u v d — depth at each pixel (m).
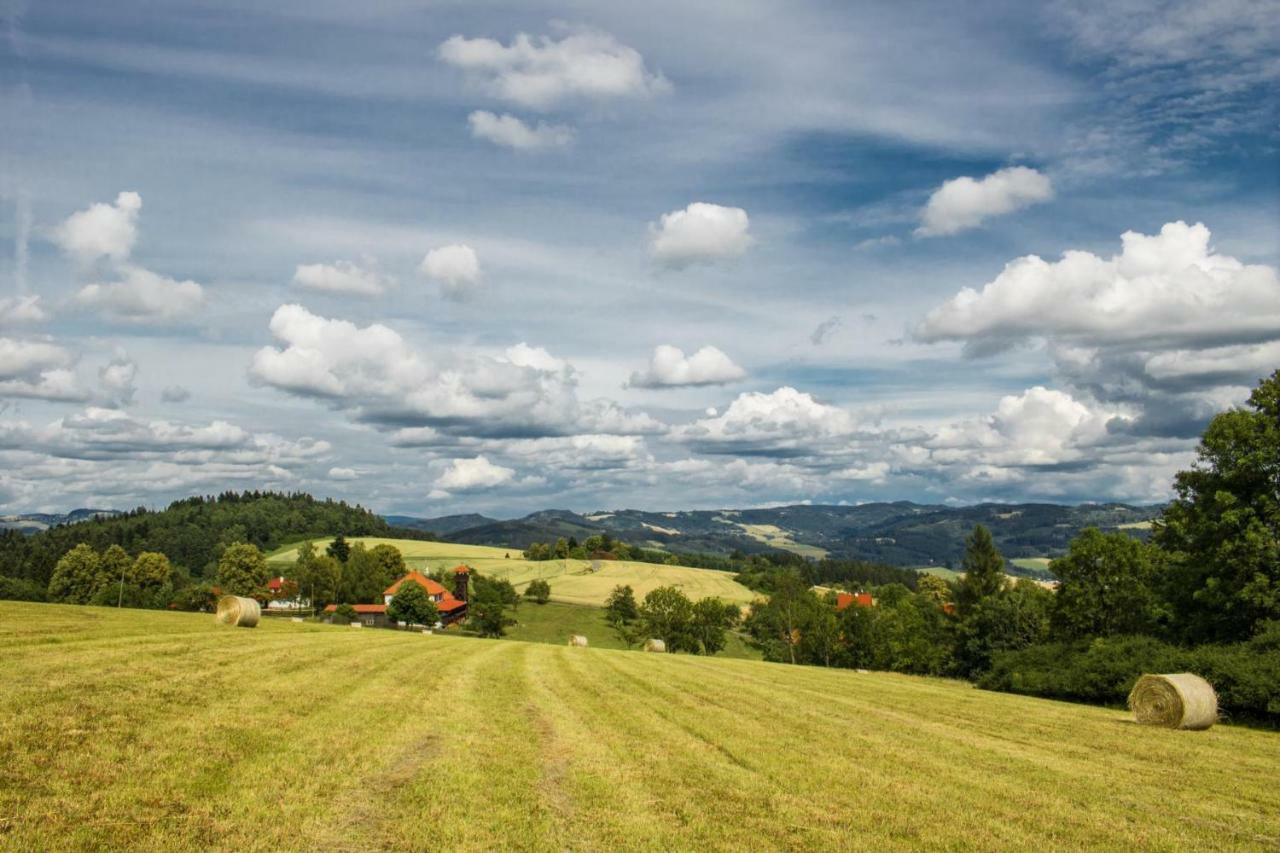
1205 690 23.42
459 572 139.50
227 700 15.54
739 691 25.44
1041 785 14.12
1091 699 33.69
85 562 115.19
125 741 11.80
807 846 10.03
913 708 24.33
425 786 11.36
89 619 29.38
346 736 13.79
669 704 21.34
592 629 116.69
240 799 10.02
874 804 12.15
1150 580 45.22
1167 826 11.88
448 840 9.35
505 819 10.28
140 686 15.74
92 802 9.30
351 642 30.86
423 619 108.19
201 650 22.27
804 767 14.40
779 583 100.88
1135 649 33.09
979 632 70.19
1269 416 36.41
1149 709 23.94
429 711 17.06
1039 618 66.88
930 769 14.93
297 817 9.64
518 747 14.43
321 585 135.00
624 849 9.53
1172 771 16.31
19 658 17.56
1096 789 14.07
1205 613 36.38
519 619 122.25
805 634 94.06
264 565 126.00
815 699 24.86
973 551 80.75
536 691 21.89
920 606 92.25
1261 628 32.62
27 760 10.41
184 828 8.93
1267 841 11.40
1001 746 18.14
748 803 11.80
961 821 11.48
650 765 13.82
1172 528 38.62
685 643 100.62
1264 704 25.09
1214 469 37.47
